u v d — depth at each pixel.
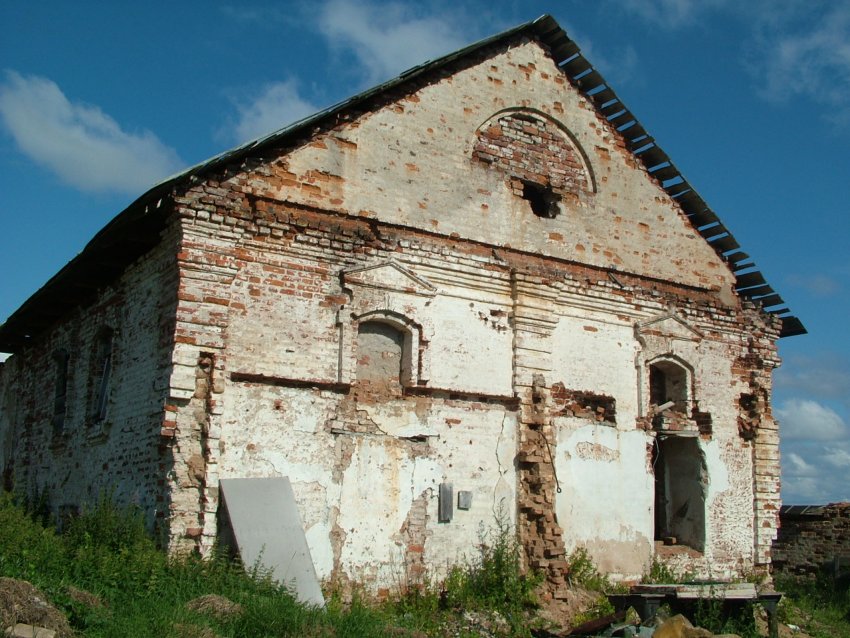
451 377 14.37
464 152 15.35
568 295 15.91
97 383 15.95
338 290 13.56
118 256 14.44
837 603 18.27
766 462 17.80
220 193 12.83
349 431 13.32
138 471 12.94
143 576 10.47
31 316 18.91
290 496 12.30
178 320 12.21
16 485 19.59
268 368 12.76
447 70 15.48
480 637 12.43
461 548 13.96
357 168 14.14
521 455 14.77
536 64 16.64
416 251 14.41
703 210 17.75
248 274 12.87
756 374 18.12
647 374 16.67
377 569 13.16
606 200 16.89
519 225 15.68
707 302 17.70
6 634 7.66
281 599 10.17
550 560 14.39
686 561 16.42
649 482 16.27
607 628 12.20
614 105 17.16
